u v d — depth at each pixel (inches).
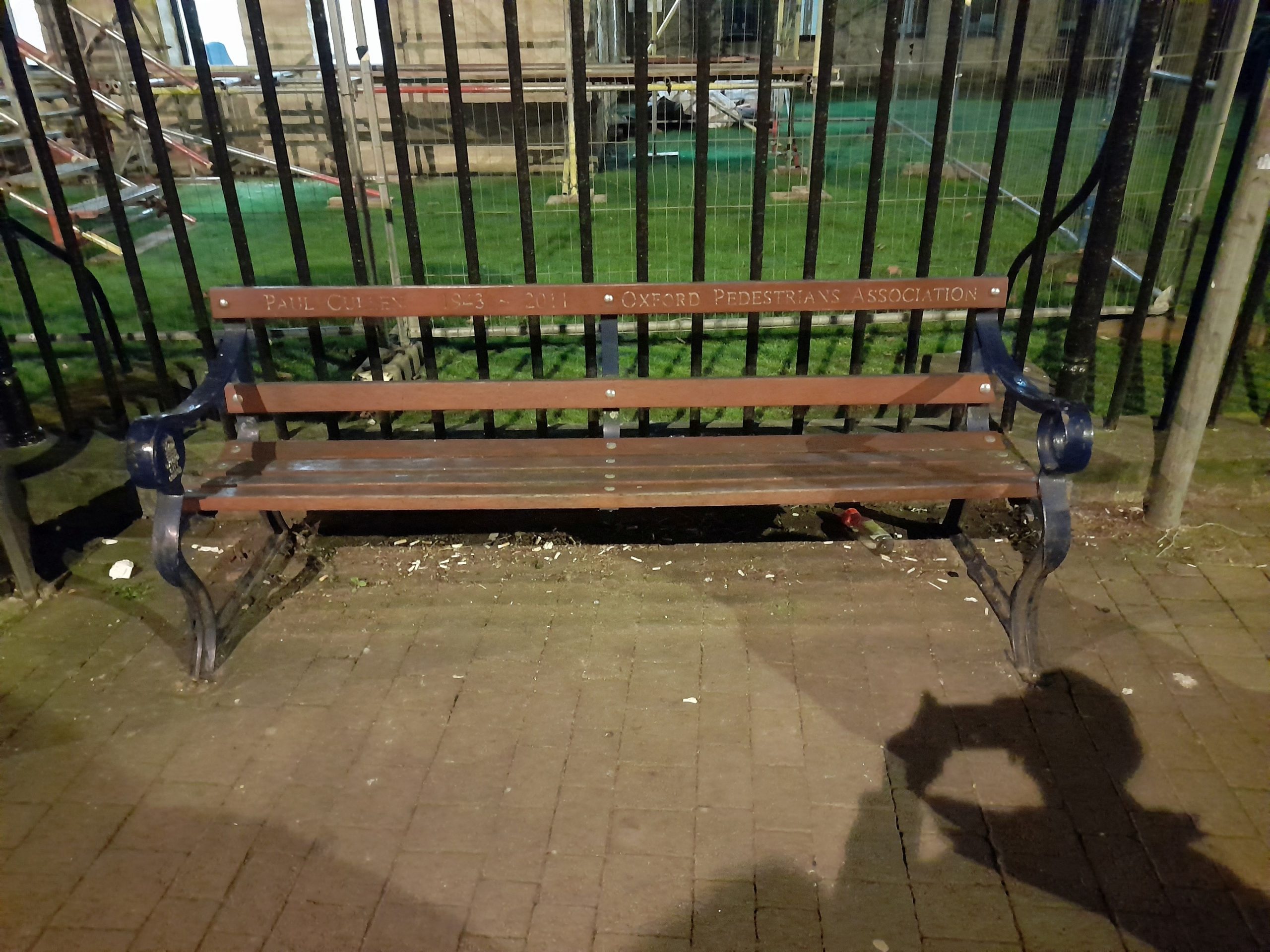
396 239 345.7
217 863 101.7
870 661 130.7
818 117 135.0
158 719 122.6
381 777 112.8
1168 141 297.3
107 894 98.0
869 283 135.9
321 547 160.4
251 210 401.1
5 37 137.5
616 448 140.9
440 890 98.0
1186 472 151.9
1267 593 143.2
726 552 156.3
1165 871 99.0
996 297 136.9
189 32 132.6
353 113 216.5
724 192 400.8
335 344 243.9
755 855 101.4
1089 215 277.0
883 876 98.9
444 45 130.6
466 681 128.2
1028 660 128.6
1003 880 98.3
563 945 91.9
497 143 440.1
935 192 143.2
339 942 92.7
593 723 120.4
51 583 148.9
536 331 146.0
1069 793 108.9
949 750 115.3
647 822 105.8
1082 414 118.1
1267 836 102.8
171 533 123.2
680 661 131.3
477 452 140.3
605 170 415.5
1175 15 276.7
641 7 129.1
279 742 118.5
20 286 158.4
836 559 153.8
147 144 441.4
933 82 498.0
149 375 213.9
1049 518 123.3
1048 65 394.0
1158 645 132.9
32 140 145.9
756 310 137.4
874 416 185.5
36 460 164.1
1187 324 155.1
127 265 148.6
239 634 138.3
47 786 112.0
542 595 146.4
